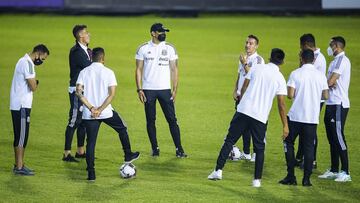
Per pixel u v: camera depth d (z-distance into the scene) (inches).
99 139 1502.2
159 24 1322.6
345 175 1184.8
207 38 2982.3
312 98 1121.4
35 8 3668.8
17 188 1111.6
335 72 1171.9
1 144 1453.0
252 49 1261.1
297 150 1390.3
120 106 1852.9
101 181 1161.4
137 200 1048.8
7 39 2994.6
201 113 1771.7
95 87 1134.4
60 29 3233.3
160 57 1327.5
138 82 1338.6
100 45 2849.4
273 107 1835.6
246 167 1278.3
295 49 2687.0
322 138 1519.4
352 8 3454.7
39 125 1637.6
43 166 1275.8
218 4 3607.3
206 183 1157.1
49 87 2110.0
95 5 3634.4
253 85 1114.1
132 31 3174.2
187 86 2127.2
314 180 1188.5
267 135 1542.8
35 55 1169.4
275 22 3344.0
